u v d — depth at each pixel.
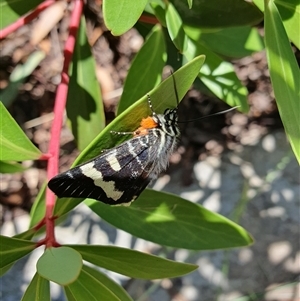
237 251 0.14
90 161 0.06
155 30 0.08
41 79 0.15
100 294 0.06
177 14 0.07
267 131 0.15
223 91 0.08
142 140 0.07
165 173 0.15
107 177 0.07
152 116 0.06
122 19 0.05
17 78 0.14
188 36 0.08
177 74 0.06
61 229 0.14
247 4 0.08
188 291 0.13
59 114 0.08
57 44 0.16
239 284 0.13
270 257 0.14
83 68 0.09
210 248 0.08
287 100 0.06
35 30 0.15
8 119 0.06
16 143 0.07
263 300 0.13
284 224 0.14
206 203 0.14
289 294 0.13
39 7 0.09
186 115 0.15
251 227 0.14
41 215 0.08
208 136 0.15
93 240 0.14
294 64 0.06
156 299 0.13
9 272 0.13
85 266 0.08
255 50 0.09
